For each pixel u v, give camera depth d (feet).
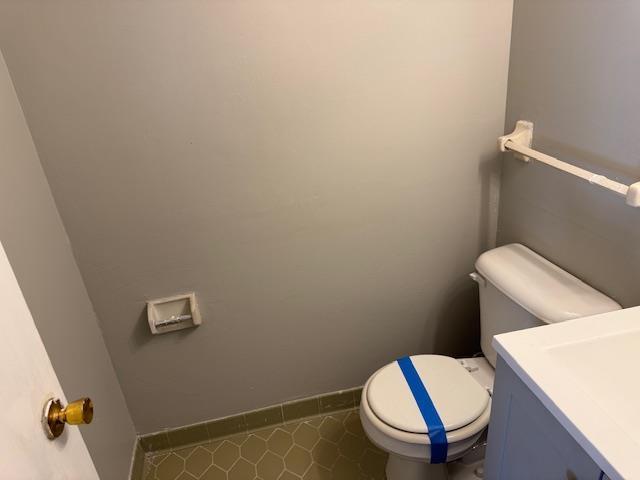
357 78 4.80
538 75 4.67
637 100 3.66
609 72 3.86
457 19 4.79
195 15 4.25
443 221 5.71
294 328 5.86
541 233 5.04
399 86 4.93
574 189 4.47
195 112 4.59
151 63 4.34
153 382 5.75
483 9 4.81
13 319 2.11
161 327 5.34
